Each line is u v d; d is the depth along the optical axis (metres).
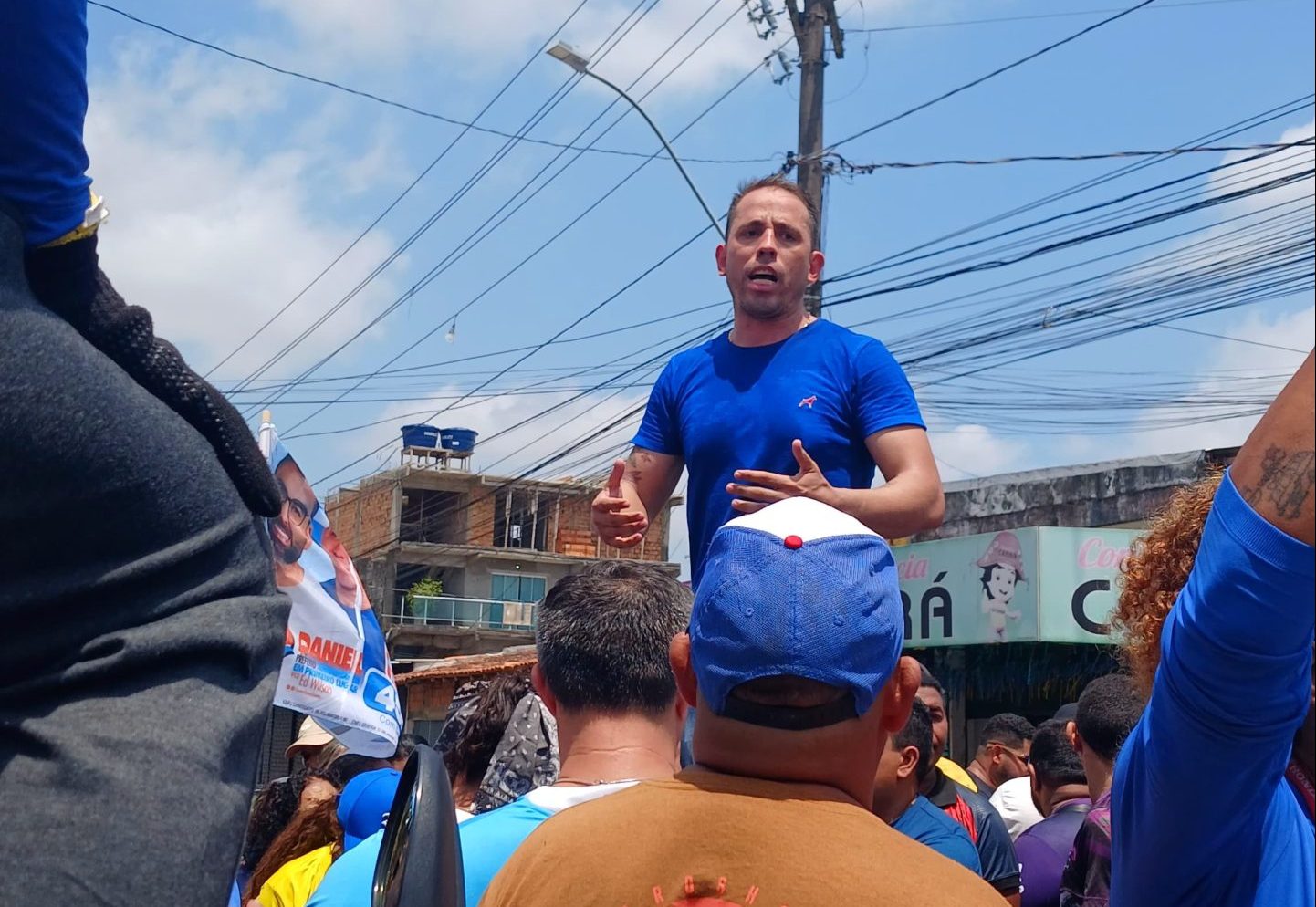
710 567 1.86
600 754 2.55
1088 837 3.24
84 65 1.46
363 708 4.19
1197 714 1.42
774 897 1.59
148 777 1.32
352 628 4.21
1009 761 6.55
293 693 4.04
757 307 3.15
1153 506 15.27
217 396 1.52
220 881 1.34
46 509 1.34
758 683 1.75
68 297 1.45
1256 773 1.46
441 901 1.63
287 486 4.16
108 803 1.29
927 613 15.35
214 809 1.34
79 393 1.35
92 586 1.37
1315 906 1.52
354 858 2.62
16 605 1.34
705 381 3.23
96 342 1.46
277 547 4.07
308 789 4.71
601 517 3.20
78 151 1.46
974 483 17.25
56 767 1.31
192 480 1.43
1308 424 1.28
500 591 45.19
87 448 1.34
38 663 1.36
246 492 1.54
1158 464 15.34
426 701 27.50
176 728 1.35
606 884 1.66
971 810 4.24
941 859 1.69
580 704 2.58
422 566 46.00
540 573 45.81
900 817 3.66
